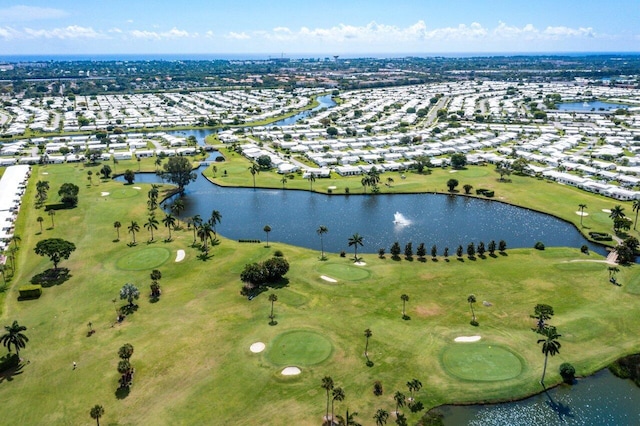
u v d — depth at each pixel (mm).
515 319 119750
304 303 128375
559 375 99812
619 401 94000
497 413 91125
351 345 109750
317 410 90312
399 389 96062
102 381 98562
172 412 90000
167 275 147000
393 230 192000
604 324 116938
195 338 112875
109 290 137375
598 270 145750
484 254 161750
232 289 137375
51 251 144625
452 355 105938
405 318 120625
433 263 154625
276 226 198625
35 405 92438
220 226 199250
